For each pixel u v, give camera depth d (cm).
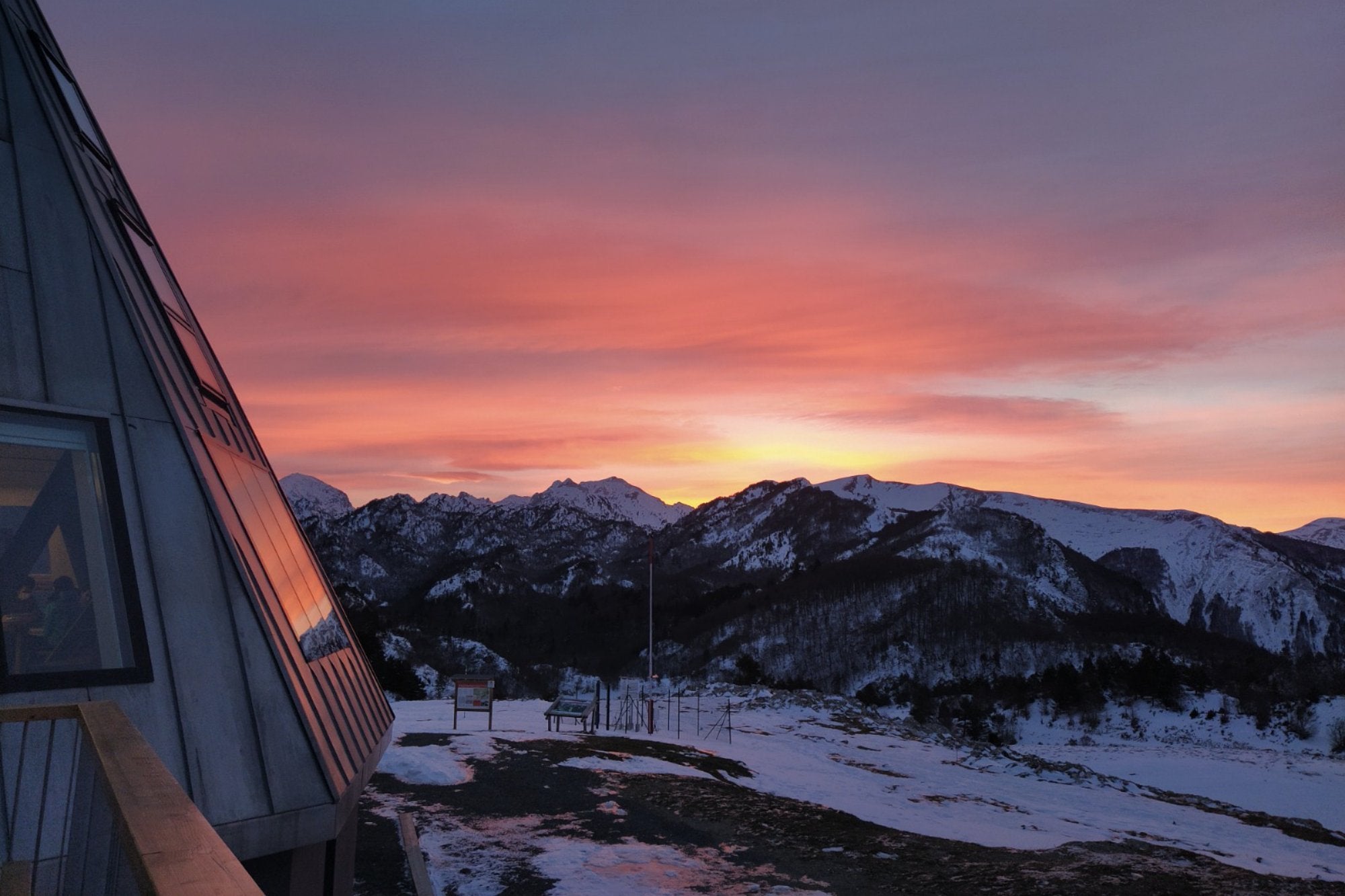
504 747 2830
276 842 684
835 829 2053
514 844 1800
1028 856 1902
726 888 1580
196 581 730
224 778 666
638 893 1535
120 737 315
